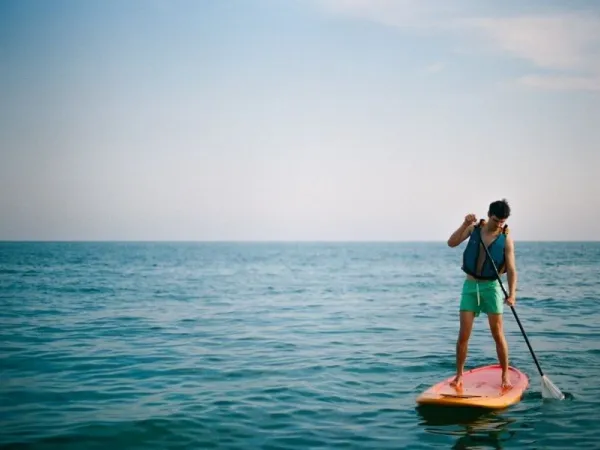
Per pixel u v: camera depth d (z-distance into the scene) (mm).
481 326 11469
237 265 46562
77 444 4766
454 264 48781
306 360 8188
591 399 5965
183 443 4809
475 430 5070
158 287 22219
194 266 43375
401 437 4914
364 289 21828
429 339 10047
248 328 11492
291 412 5648
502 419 5359
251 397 6203
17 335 10430
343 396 6234
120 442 4828
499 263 5918
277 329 11359
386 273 34250
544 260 51781
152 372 7445
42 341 9805
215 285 23719
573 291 19656
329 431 5090
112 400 6094
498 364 7387
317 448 4676
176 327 11594
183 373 7387
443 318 13086
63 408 5785
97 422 5320
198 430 5113
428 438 4883
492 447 4648
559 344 9297
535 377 6910
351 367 7699
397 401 6027
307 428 5168
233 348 9203
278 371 7488
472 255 5965
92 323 12078
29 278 26250
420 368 7609
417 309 14977
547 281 24672
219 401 6043
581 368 7406
